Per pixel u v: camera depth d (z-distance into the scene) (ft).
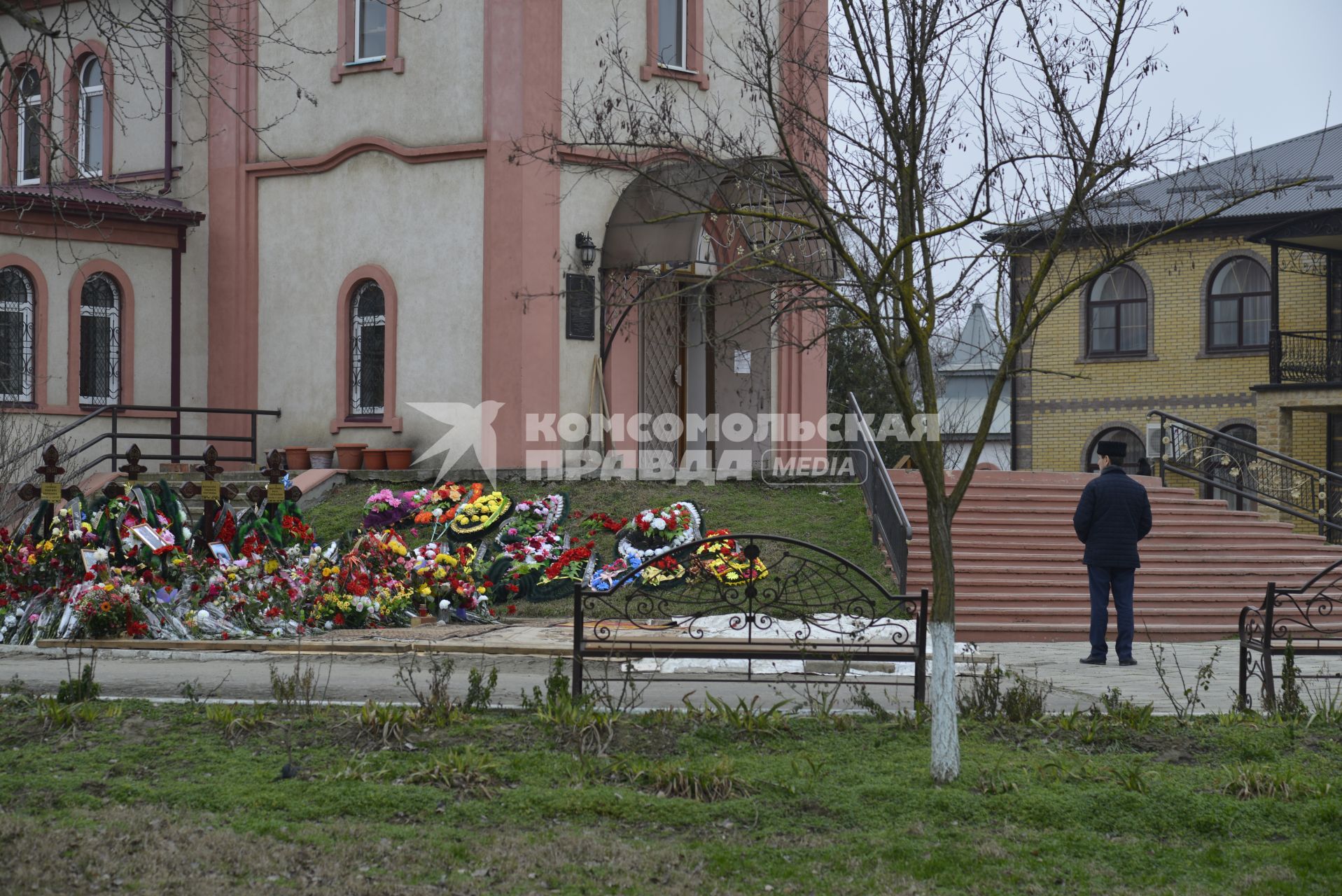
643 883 16.84
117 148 66.28
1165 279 97.81
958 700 26.43
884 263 21.40
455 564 42.63
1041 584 45.98
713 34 59.57
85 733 23.85
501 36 57.26
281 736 23.59
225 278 62.85
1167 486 60.13
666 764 21.35
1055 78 26.27
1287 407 88.38
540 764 21.86
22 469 56.75
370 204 60.23
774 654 26.32
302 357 61.67
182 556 38.58
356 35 60.80
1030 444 102.58
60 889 16.02
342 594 39.86
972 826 19.40
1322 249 90.48
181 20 36.37
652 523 45.96
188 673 31.96
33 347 60.64
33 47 32.14
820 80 32.71
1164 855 18.22
